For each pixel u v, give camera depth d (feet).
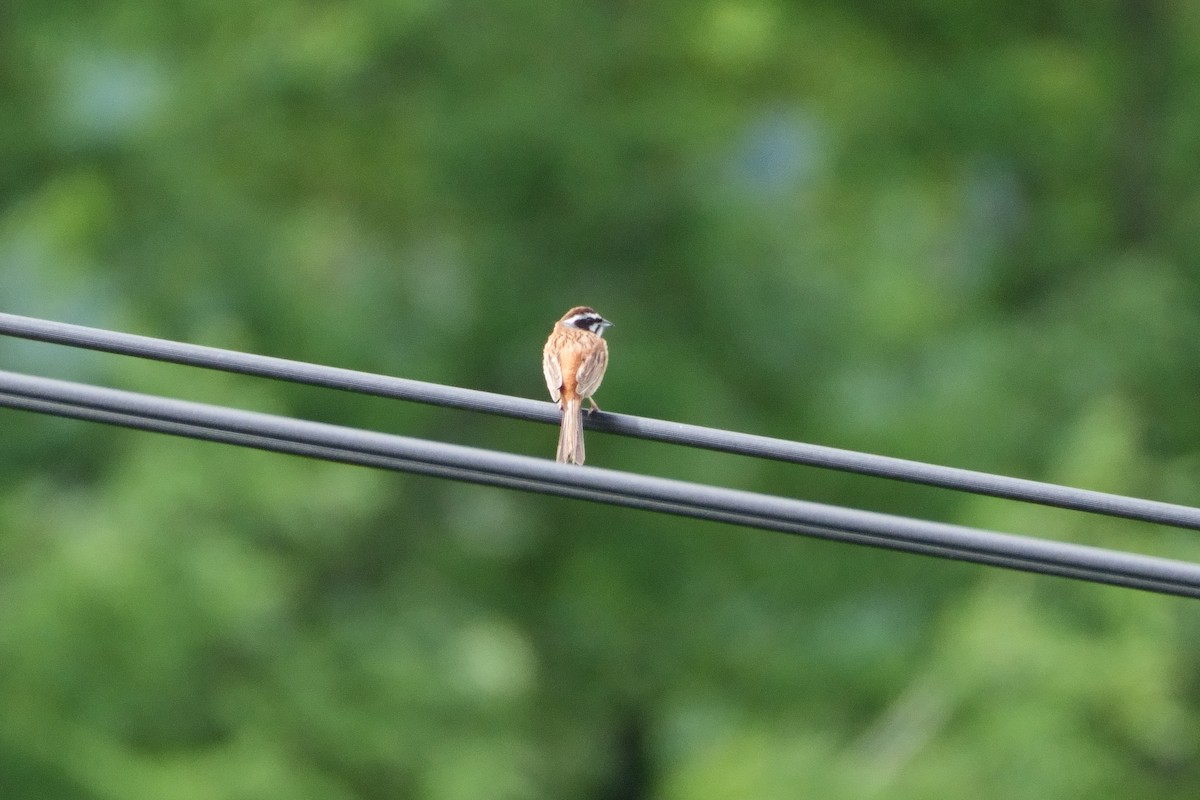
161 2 61.87
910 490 56.24
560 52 58.95
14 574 48.01
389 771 49.62
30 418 53.11
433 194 58.49
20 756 44.19
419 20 58.54
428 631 54.03
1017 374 58.03
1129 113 64.13
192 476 49.16
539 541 59.16
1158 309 58.13
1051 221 63.72
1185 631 51.37
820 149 62.08
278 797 46.19
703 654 57.52
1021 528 51.42
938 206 64.85
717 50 59.52
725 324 58.08
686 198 58.03
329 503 50.83
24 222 56.13
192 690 47.29
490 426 58.65
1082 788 46.39
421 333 59.16
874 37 63.00
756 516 23.99
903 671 52.80
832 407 57.47
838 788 47.85
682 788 50.72
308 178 61.62
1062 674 47.57
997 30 63.21
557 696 58.70
